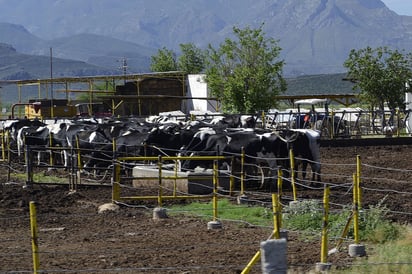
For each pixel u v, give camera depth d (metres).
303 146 28.42
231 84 65.50
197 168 28.42
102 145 32.53
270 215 21.61
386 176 31.27
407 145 46.97
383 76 62.03
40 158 37.41
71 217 22.11
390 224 18.94
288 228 19.89
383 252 16.28
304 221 19.94
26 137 37.41
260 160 28.31
